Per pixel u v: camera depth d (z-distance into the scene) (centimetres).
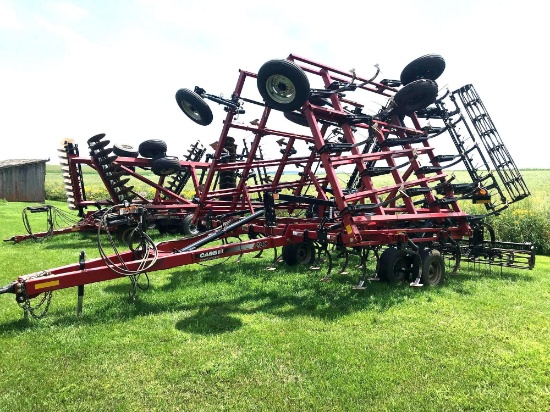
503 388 338
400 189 705
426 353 403
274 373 361
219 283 675
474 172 867
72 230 1175
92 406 308
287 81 614
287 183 1034
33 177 2970
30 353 395
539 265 931
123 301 560
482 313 531
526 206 1348
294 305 562
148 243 595
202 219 1196
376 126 705
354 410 304
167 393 327
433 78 836
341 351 405
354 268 812
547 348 418
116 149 1321
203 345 418
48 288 457
